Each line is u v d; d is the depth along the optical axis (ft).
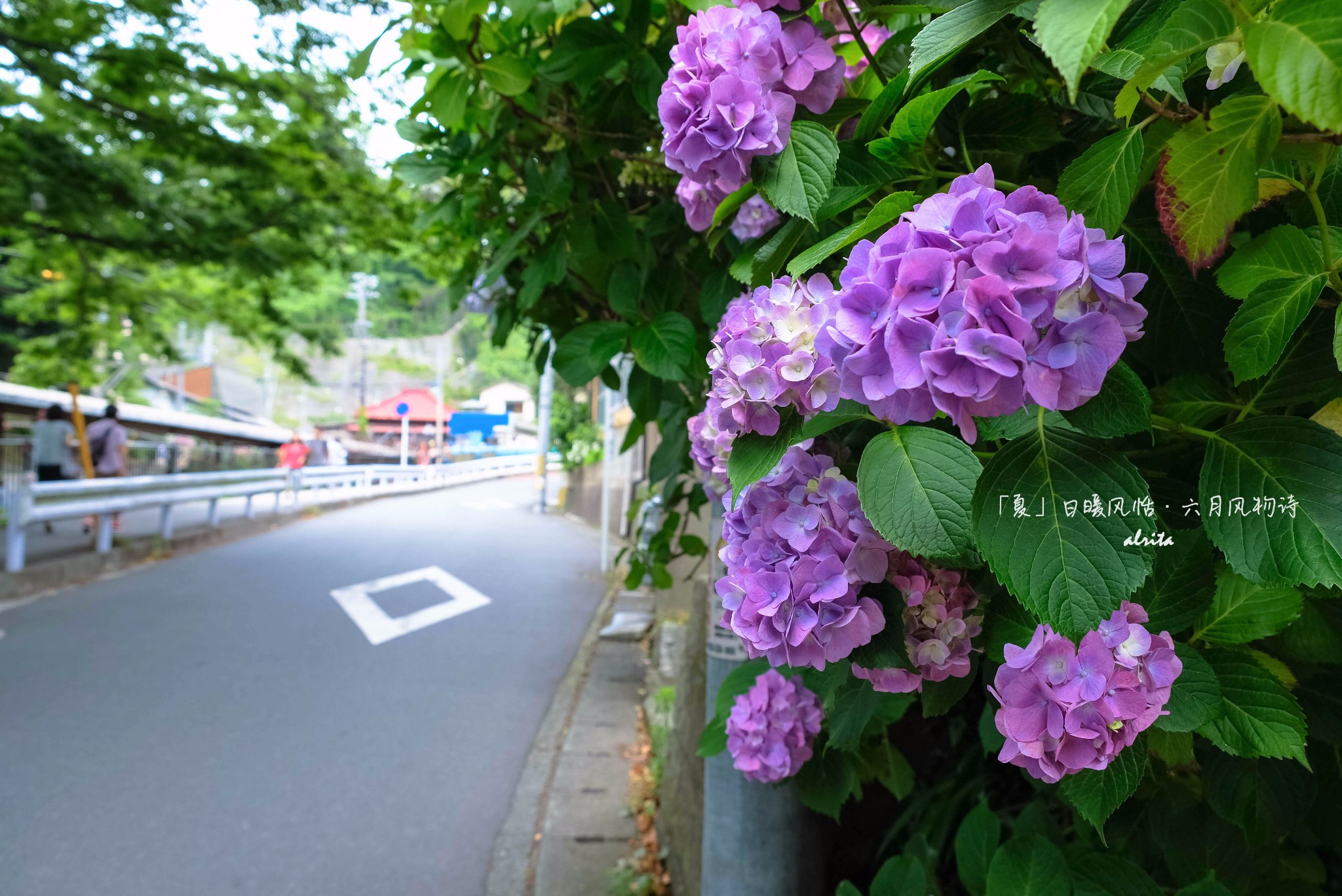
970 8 2.63
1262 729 3.03
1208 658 3.18
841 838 7.67
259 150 29.94
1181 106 2.48
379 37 5.63
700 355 6.18
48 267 35.94
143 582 27.25
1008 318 2.04
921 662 3.13
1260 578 2.48
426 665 18.97
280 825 11.39
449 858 10.61
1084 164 2.66
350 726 15.10
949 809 6.16
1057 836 4.91
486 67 5.44
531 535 42.55
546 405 54.44
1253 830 3.84
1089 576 2.32
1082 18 1.99
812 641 2.93
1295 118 2.46
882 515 2.53
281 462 51.19
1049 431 2.50
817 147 3.15
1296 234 2.58
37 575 26.20
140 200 30.78
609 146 5.96
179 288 42.42
